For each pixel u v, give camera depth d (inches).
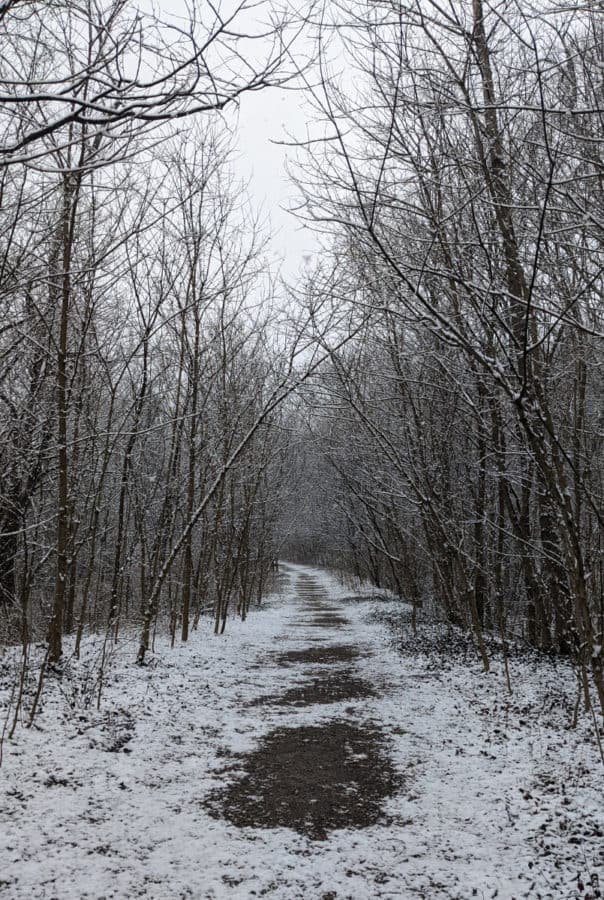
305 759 276.2
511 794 228.1
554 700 348.2
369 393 566.3
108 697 342.3
